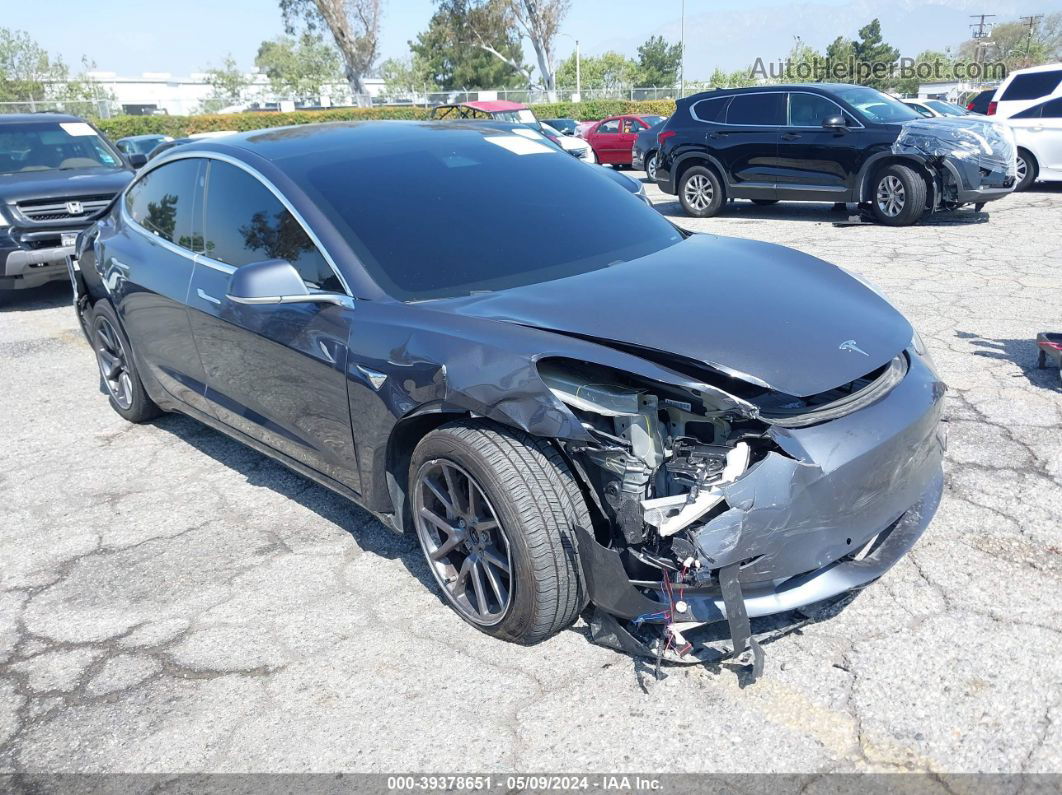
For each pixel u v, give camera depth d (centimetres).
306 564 357
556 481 270
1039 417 454
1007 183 1031
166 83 7169
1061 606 297
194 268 402
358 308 317
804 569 262
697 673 276
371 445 317
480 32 6256
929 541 342
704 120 1220
